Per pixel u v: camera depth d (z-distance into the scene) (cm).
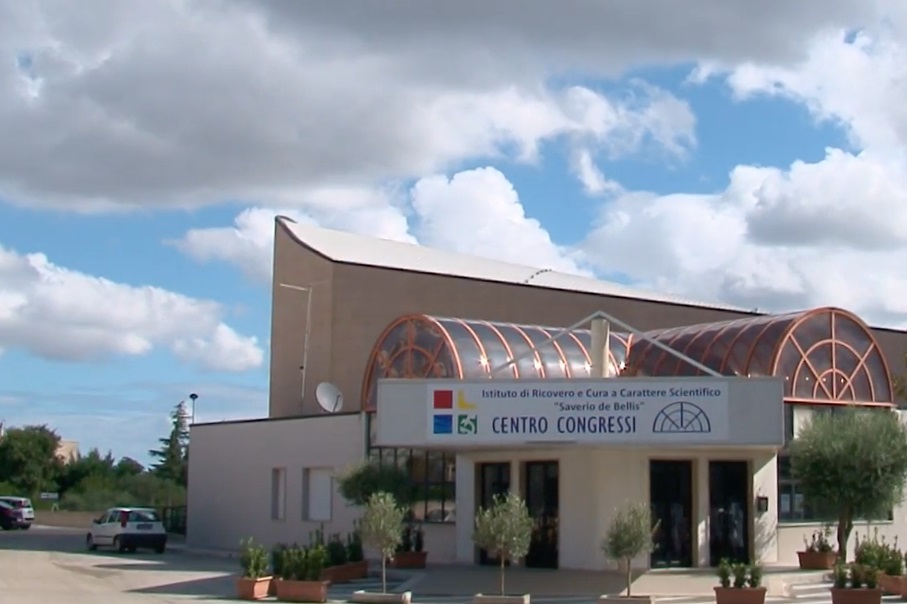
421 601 2639
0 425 9294
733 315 5869
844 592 2448
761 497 3234
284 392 5128
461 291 5138
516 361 3691
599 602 2489
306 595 2630
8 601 2553
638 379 2805
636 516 2541
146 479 8925
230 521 4528
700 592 2730
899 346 6031
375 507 2678
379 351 3862
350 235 5634
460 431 2870
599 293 5494
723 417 2758
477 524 2584
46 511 7550
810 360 3612
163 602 2581
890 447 3056
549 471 3194
